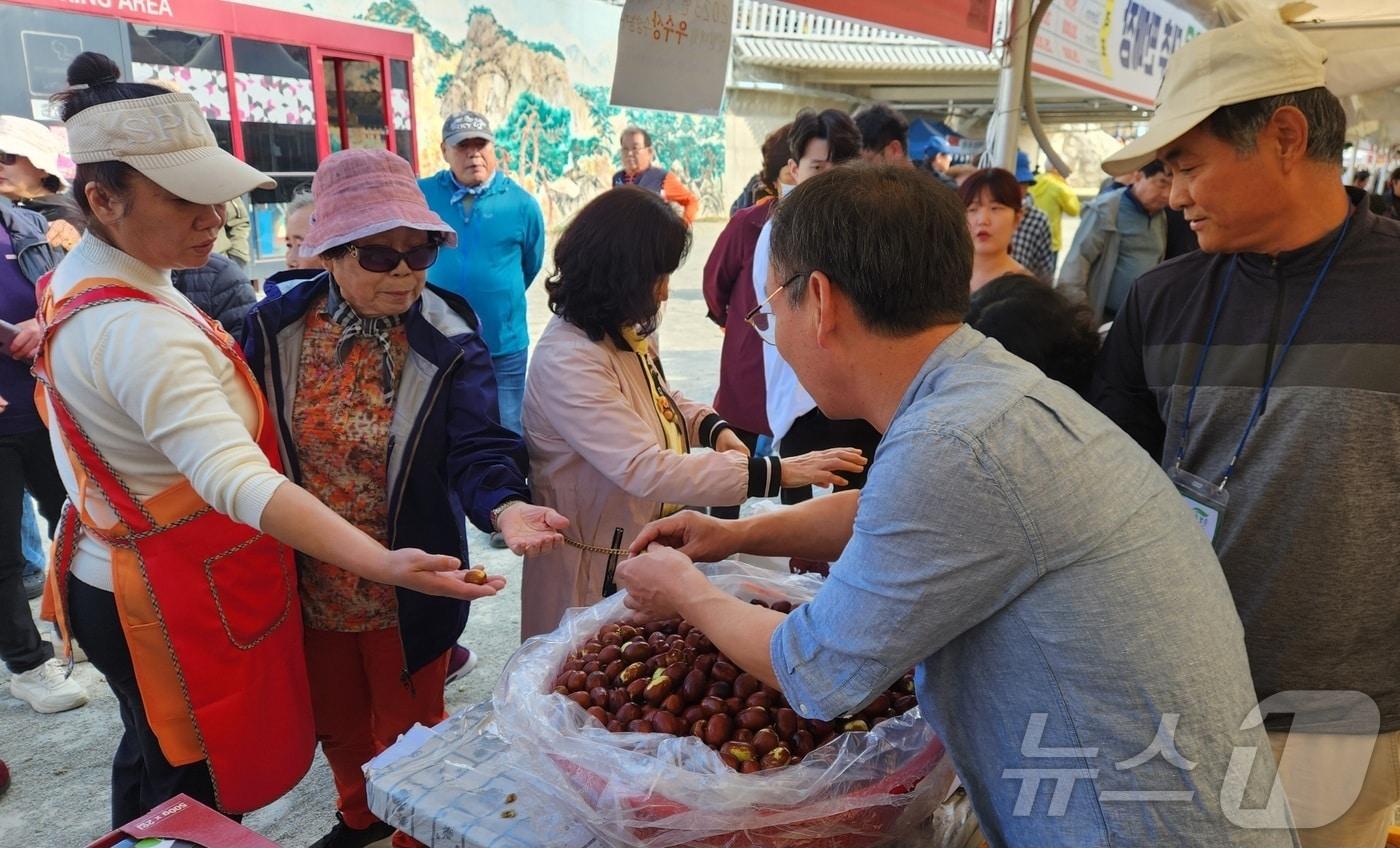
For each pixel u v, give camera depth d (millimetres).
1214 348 1493
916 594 916
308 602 1925
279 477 1491
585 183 14664
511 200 4023
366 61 5582
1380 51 2678
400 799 1214
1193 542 987
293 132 5152
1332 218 1385
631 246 1848
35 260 2861
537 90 13414
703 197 17078
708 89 2398
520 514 1708
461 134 3834
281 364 1811
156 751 1694
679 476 1841
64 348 1485
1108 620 908
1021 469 902
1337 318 1368
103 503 1554
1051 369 1755
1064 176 3164
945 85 16000
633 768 1053
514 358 4137
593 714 1164
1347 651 1434
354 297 1748
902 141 3705
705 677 1209
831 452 1963
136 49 4395
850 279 985
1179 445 1546
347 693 2039
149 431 1457
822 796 1051
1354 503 1373
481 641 3324
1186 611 937
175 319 1510
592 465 1924
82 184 1462
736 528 1495
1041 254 4398
